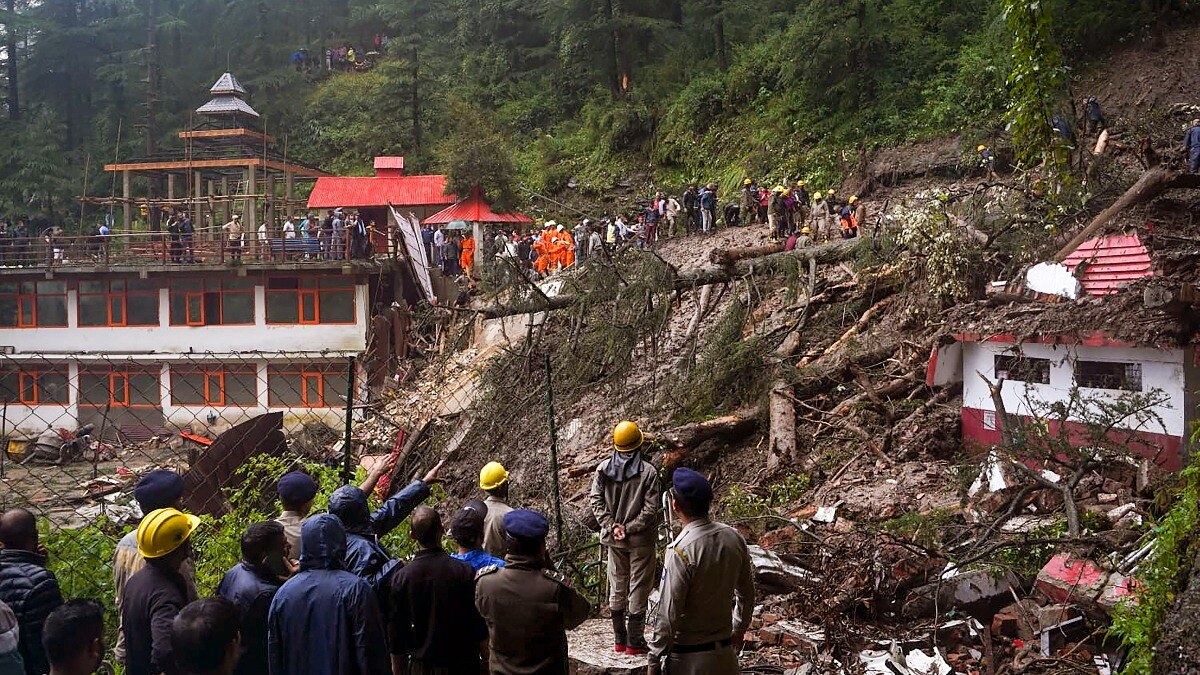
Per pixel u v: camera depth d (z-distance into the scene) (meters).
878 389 14.62
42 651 4.73
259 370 30.48
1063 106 22.39
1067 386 11.41
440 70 54.84
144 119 55.31
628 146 42.22
